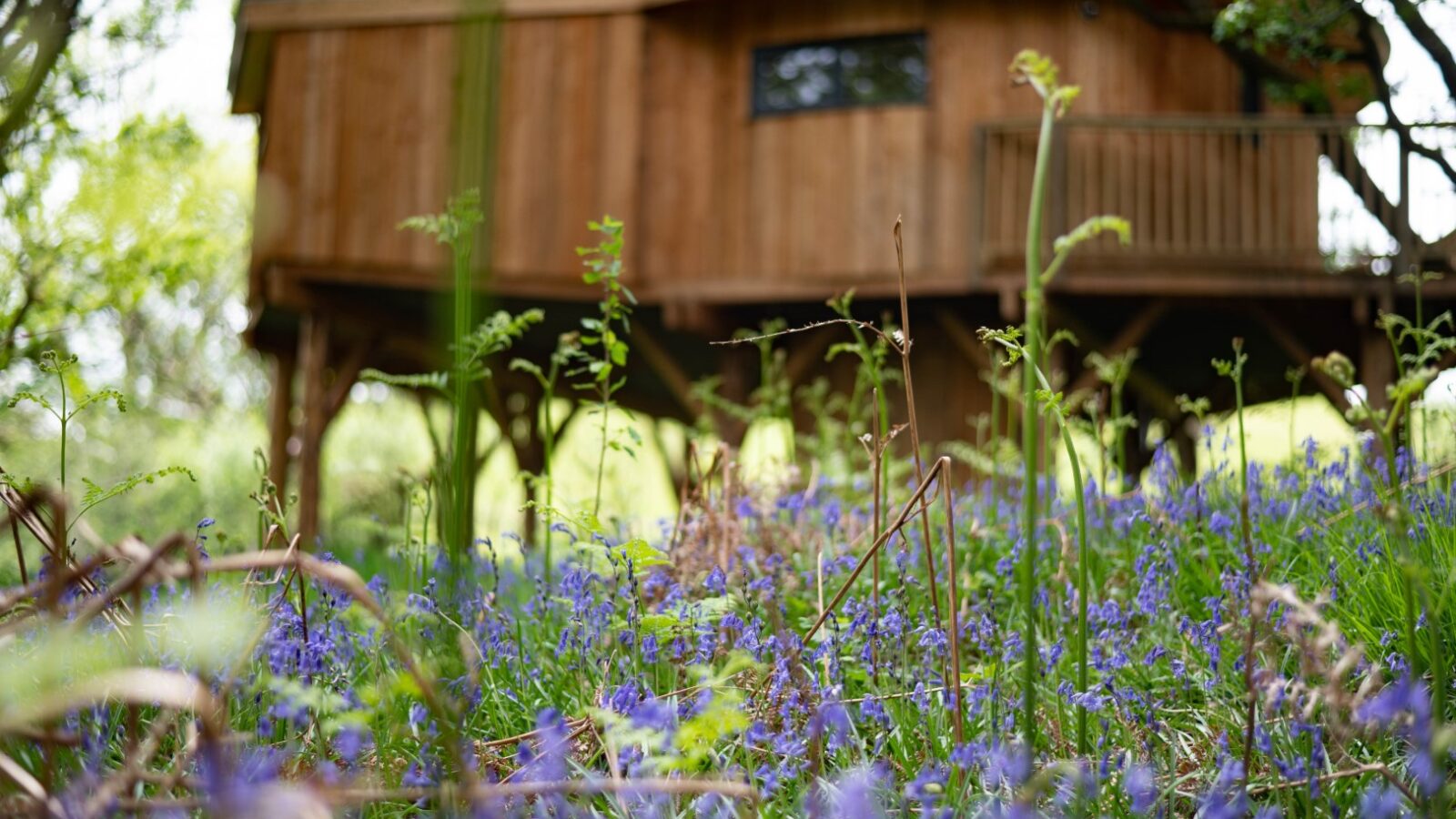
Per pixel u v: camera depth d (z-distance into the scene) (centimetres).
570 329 1380
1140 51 1175
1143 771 214
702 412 1188
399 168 1189
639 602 288
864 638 290
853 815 176
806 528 425
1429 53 916
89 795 163
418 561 357
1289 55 1003
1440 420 414
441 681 189
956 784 227
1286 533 371
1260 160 1122
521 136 1228
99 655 181
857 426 573
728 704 223
